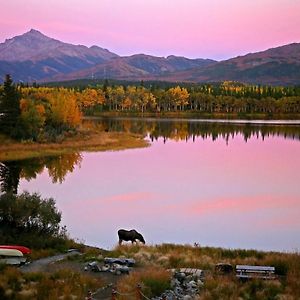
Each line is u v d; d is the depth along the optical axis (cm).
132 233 2642
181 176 5378
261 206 3872
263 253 2259
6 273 1698
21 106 9550
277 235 3031
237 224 3322
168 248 2392
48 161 6881
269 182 4944
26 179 5281
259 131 12644
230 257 2200
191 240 2922
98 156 7438
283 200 4091
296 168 5903
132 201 4109
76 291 1579
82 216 3562
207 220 3444
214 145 9056
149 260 2108
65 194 4422
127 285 1623
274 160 6756
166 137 10844
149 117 19425
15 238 2400
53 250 2300
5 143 8394
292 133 11912
